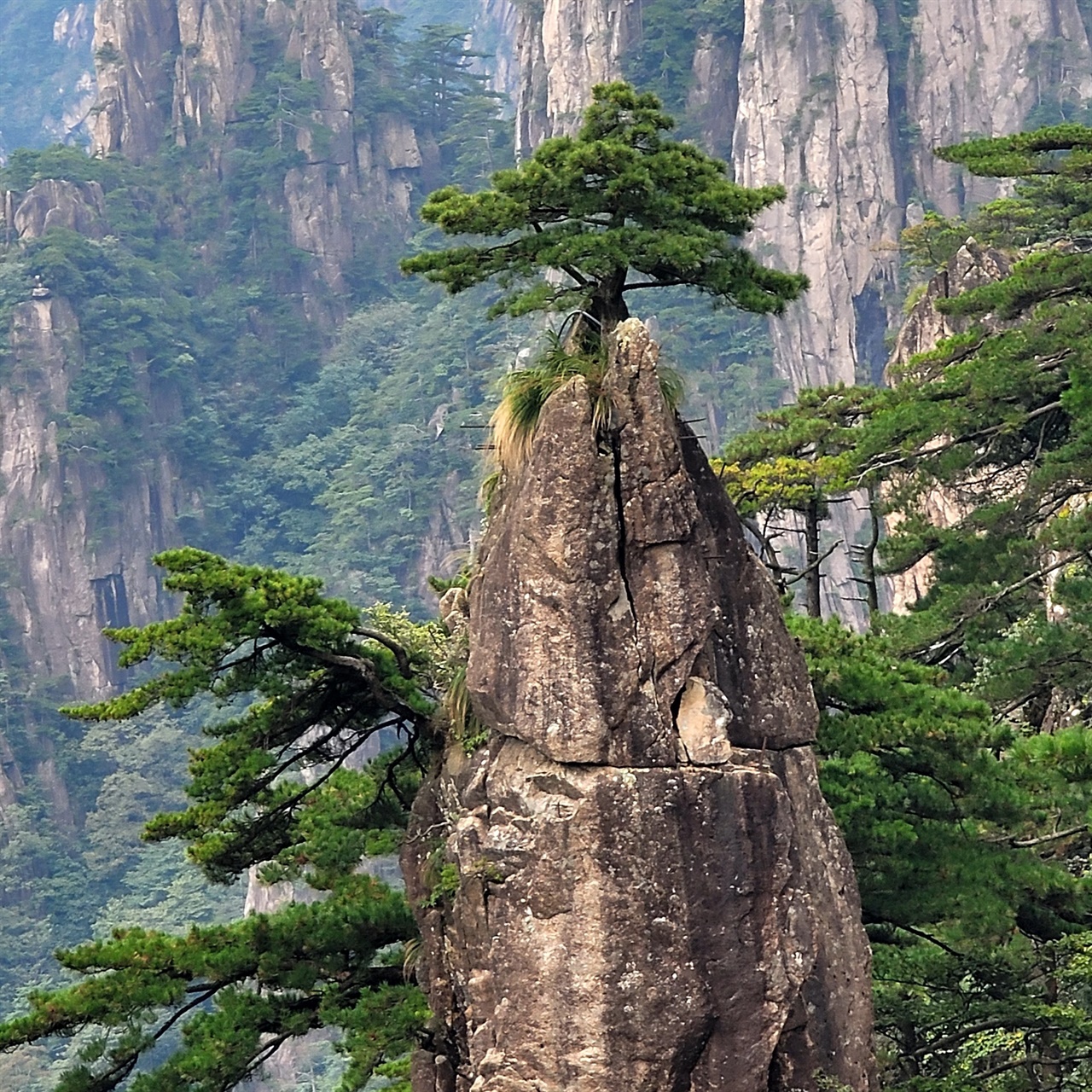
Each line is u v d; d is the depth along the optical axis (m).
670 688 33.09
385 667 40.19
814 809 34.28
